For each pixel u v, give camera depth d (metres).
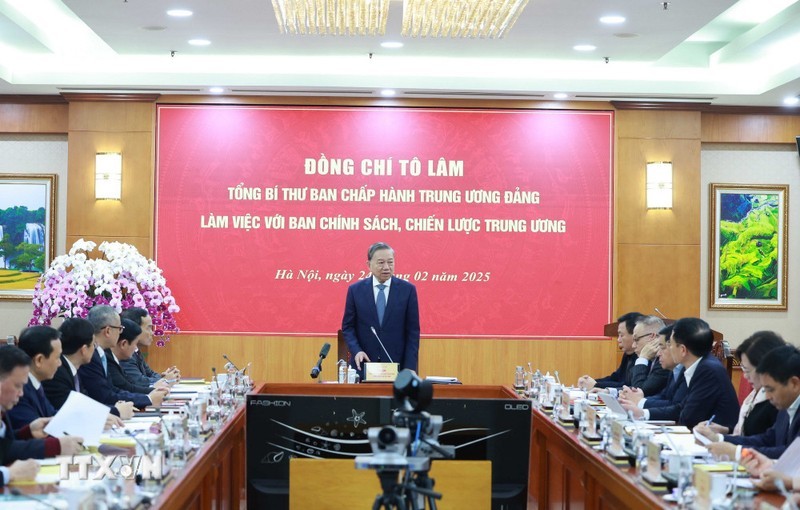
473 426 4.11
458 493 4.09
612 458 3.77
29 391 4.11
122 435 3.98
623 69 8.84
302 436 4.11
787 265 9.38
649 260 8.94
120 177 8.79
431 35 6.70
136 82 8.55
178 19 7.18
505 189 8.95
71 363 4.79
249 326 8.89
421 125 8.95
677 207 8.94
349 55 8.55
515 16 6.17
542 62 8.75
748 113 9.24
